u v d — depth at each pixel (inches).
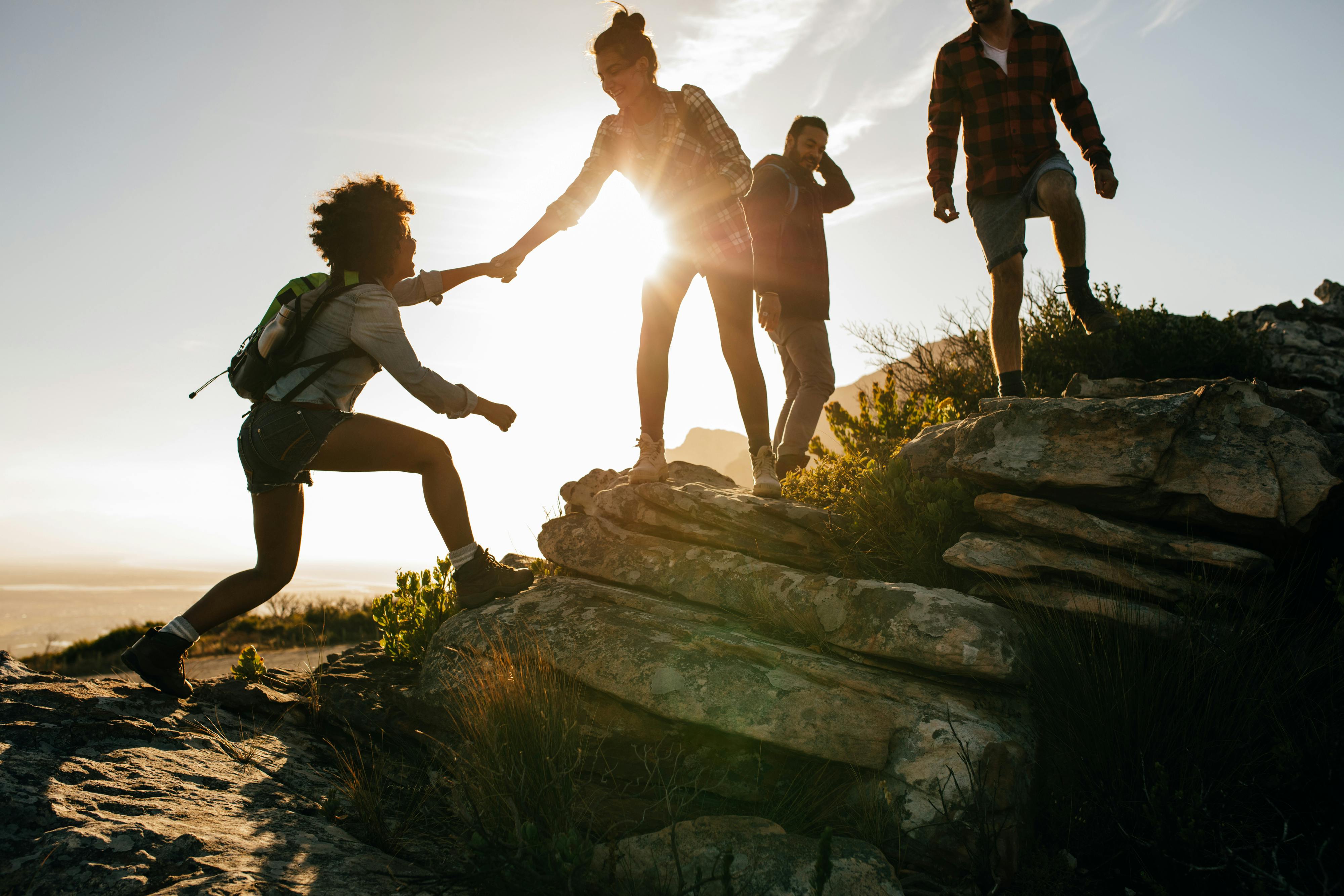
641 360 148.8
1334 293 278.5
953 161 160.2
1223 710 93.2
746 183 139.2
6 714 98.0
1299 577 108.4
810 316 190.9
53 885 67.0
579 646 114.3
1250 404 113.8
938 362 255.4
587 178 140.8
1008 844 85.1
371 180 119.3
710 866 77.9
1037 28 154.9
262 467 111.9
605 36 133.0
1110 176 147.6
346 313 110.9
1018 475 116.3
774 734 95.9
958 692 101.4
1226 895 76.4
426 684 121.1
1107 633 104.3
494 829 87.4
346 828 90.9
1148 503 110.2
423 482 127.6
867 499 132.7
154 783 89.4
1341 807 81.1
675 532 140.9
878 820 87.6
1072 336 216.5
